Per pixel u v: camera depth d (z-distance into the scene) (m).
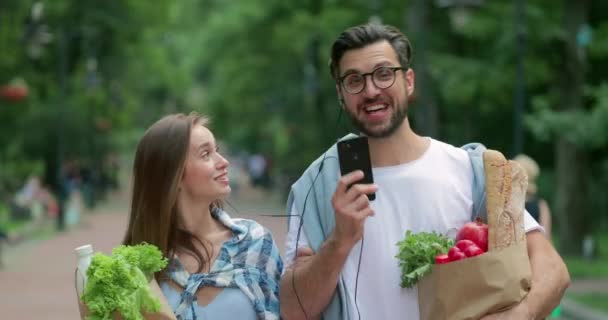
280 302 3.62
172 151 3.65
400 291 3.60
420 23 21.69
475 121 29.06
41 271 19.38
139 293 3.37
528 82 22.75
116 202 51.03
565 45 21.25
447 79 22.73
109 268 3.34
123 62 41.06
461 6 18.72
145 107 71.94
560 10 23.33
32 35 24.61
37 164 42.59
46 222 33.44
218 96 54.53
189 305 3.62
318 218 3.68
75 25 36.38
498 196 3.48
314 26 32.22
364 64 3.59
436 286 3.40
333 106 36.34
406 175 3.66
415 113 24.58
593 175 29.94
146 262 3.47
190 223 3.75
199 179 3.70
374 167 3.71
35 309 14.09
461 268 3.35
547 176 29.23
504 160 3.53
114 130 49.31
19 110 35.56
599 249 23.41
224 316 3.62
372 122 3.62
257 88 44.25
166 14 40.75
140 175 3.69
